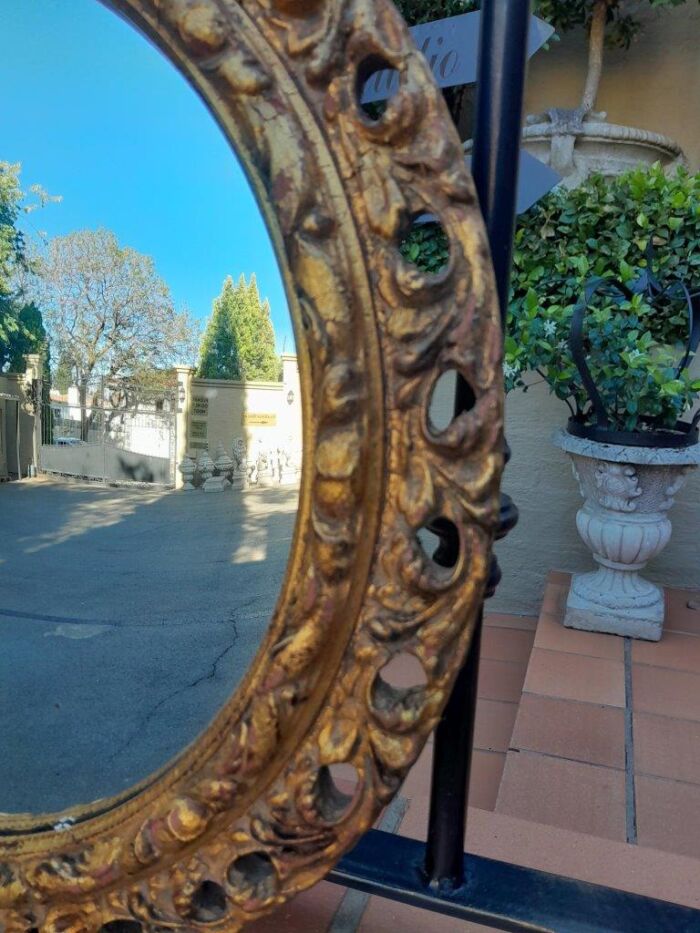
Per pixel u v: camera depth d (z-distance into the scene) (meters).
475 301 0.59
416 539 0.62
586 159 2.75
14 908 0.79
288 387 0.76
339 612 0.63
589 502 2.43
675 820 1.46
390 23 0.59
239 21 0.61
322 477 0.61
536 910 0.83
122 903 0.75
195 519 0.87
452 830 0.85
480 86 0.75
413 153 0.59
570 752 1.68
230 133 0.62
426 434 0.60
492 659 2.42
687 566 2.74
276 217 0.60
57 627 0.89
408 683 1.82
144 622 0.85
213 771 0.68
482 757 1.82
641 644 2.26
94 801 0.79
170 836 0.70
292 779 0.67
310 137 0.60
